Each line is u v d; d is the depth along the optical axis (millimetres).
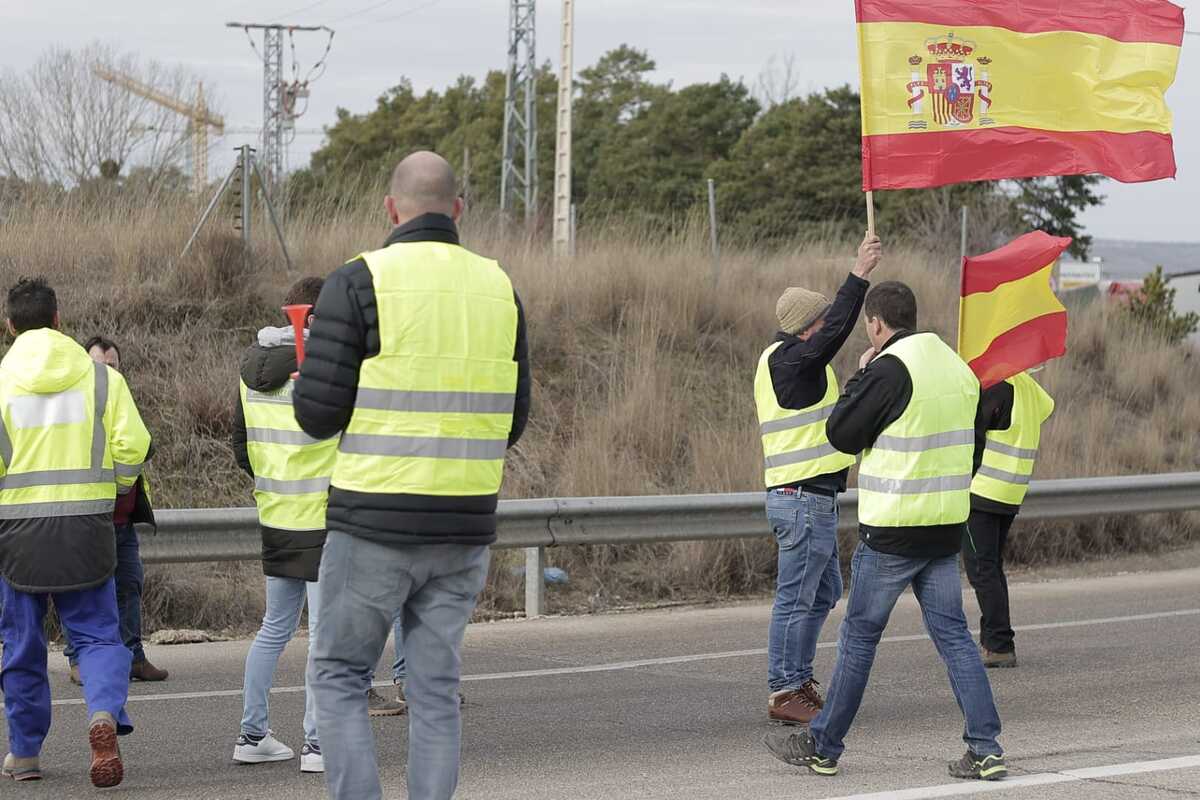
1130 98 12445
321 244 26953
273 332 10594
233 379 21562
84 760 10828
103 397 10367
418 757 7426
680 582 19906
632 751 11133
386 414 7176
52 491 10094
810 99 91562
